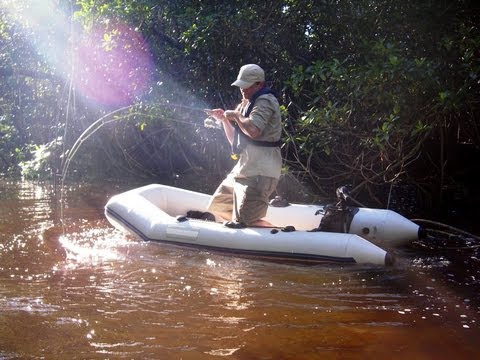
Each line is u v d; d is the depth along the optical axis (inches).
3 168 467.8
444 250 203.0
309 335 127.2
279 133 198.8
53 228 233.1
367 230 203.2
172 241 204.2
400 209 287.7
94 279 166.1
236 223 198.7
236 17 314.0
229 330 129.6
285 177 324.2
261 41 330.0
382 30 298.0
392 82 251.8
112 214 223.3
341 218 205.6
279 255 185.9
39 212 270.1
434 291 157.5
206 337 125.8
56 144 427.8
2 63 435.5
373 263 178.2
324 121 263.6
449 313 140.8
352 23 305.0
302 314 139.6
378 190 324.8
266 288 159.0
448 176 305.6
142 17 353.1
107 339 124.6
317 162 317.4
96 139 425.7
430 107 257.8
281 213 222.5
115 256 191.0
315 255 182.5
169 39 367.9
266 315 138.7
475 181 319.6
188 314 138.9
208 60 347.9
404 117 257.3
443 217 266.1
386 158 267.9
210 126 225.6
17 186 369.1
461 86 251.3
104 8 345.7
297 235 187.0
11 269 175.5
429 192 299.7
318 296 152.6
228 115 192.9
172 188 242.4
